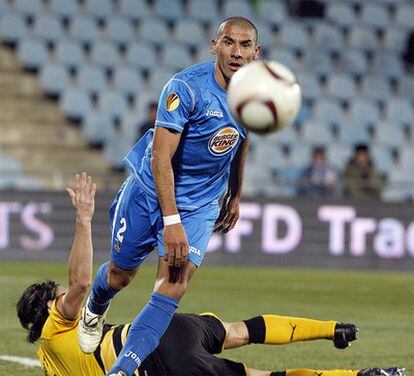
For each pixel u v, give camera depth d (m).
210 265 64.25
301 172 73.88
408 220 65.94
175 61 87.25
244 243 64.69
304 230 65.19
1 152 76.44
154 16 89.94
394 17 96.19
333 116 85.81
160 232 20.00
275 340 20.41
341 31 94.00
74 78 82.75
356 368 25.52
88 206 19.53
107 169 77.12
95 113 80.12
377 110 87.81
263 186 70.38
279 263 64.94
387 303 43.34
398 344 30.19
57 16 86.19
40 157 77.00
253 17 93.06
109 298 20.80
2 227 62.69
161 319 18.98
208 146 19.97
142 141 20.98
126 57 85.88
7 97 80.19
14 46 83.56
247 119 17.84
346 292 48.31
